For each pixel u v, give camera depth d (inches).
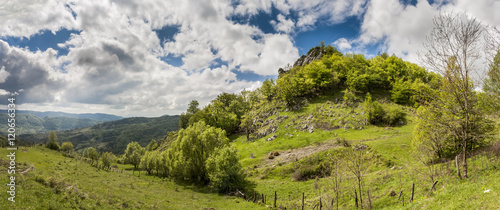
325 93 4603.8
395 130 2962.6
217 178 2012.8
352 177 1465.3
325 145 2802.7
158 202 1421.0
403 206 919.0
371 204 1144.2
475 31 792.3
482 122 994.1
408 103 3772.1
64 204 797.9
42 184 916.0
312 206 1400.1
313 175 2052.2
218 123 4677.7
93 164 3659.0
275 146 3189.0
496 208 550.3
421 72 4527.6
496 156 1093.8
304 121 3737.7
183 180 2677.2
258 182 2194.9
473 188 736.3
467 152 1358.3
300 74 5029.5
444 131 1007.6
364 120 3383.4
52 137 5032.0
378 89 4463.6
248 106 5575.8
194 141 2583.7
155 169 3361.2
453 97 907.4
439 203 737.0
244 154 3206.2
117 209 1015.0
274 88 4965.6
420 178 1227.9
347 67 5113.2
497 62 819.4
